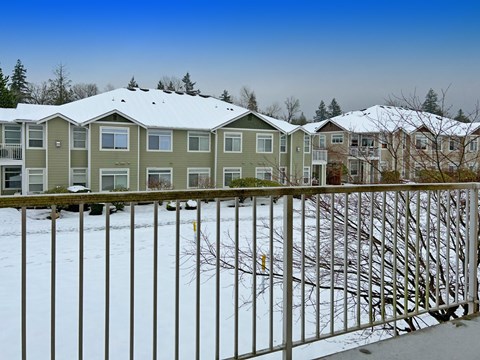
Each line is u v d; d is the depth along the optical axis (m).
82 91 39.88
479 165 4.97
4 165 16.66
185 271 7.60
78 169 17.05
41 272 7.72
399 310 4.04
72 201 1.47
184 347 4.84
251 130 20.36
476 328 2.36
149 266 8.08
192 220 13.12
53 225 1.46
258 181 18.67
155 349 1.72
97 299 6.27
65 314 5.70
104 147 17.09
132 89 22.03
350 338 3.91
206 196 1.77
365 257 4.23
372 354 2.04
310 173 22.92
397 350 2.08
